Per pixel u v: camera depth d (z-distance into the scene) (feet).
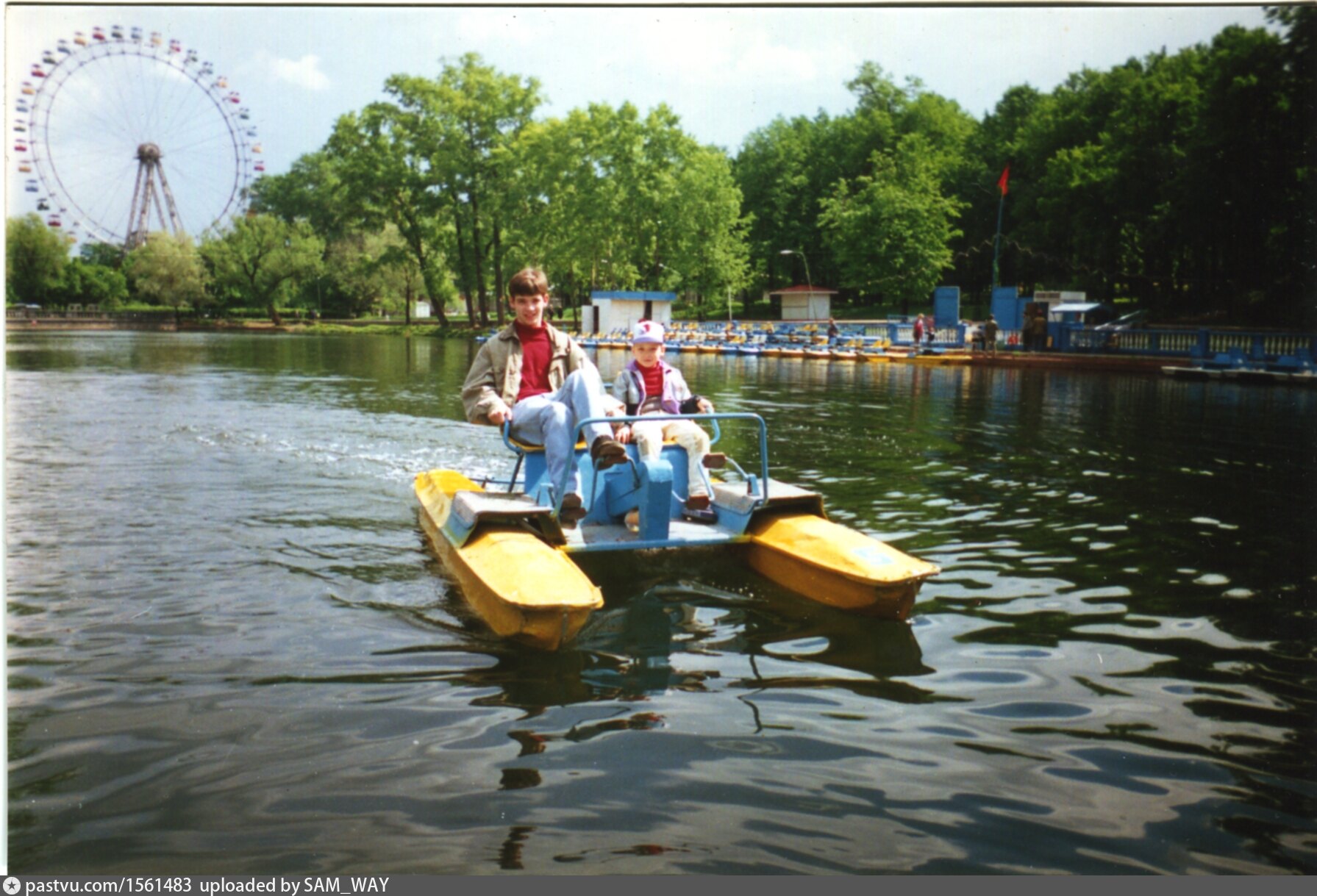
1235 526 22.26
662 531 17.76
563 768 10.73
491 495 18.45
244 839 9.35
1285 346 76.13
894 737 11.53
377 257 247.09
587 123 185.47
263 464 30.37
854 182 219.00
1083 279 155.22
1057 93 172.14
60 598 16.61
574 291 205.57
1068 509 23.98
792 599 17.01
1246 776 10.65
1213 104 94.89
